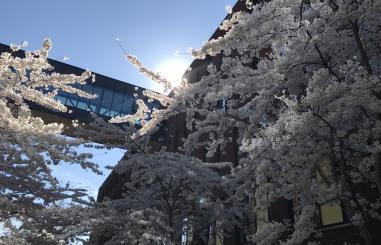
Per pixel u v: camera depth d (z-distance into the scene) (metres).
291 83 7.64
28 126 7.92
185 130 25.86
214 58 19.42
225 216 12.84
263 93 7.98
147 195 13.69
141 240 11.27
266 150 6.55
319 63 7.21
